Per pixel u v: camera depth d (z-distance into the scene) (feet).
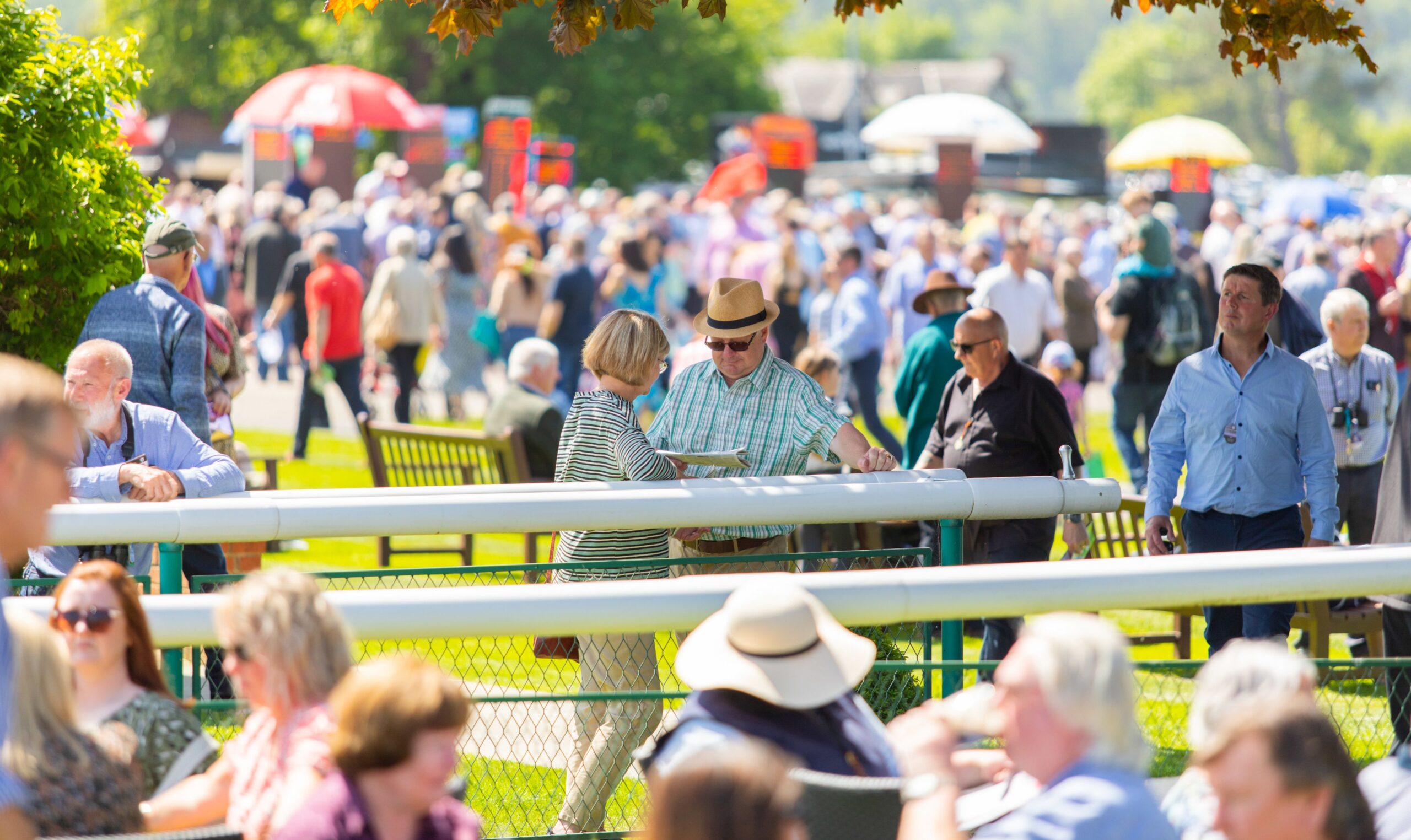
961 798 35.86
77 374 53.36
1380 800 35.14
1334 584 41.14
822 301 162.71
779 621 33.45
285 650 32.48
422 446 94.68
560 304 159.12
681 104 511.81
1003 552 65.46
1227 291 60.49
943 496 47.60
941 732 32.94
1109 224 291.79
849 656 33.88
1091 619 31.04
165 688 35.88
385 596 37.55
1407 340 86.28
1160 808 32.19
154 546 55.11
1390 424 84.79
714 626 34.63
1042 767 30.42
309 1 479.41
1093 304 152.97
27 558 52.60
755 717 33.24
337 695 31.14
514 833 47.32
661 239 207.72
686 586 38.40
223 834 30.14
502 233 200.13
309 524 45.09
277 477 93.45
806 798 30.76
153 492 50.70
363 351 157.07
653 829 24.45
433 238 214.48
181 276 65.92
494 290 169.17
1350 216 323.16
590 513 46.44
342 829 29.40
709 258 225.76
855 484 47.73
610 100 488.85
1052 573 39.70
